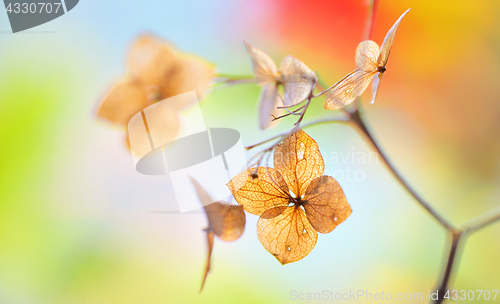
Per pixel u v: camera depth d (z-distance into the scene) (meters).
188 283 0.31
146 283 0.31
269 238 0.24
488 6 0.33
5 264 0.31
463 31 0.34
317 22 0.32
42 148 0.31
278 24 0.32
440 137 0.34
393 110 0.34
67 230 0.31
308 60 0.32
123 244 0.31
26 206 0.31
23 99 0.31
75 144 0.31
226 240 0.25
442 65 0.35
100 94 0.29
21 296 0.31
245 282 0.31
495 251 0.30
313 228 0.24
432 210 0.29
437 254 0.31
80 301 0.31
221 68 0.31
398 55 0.35
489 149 0.33
